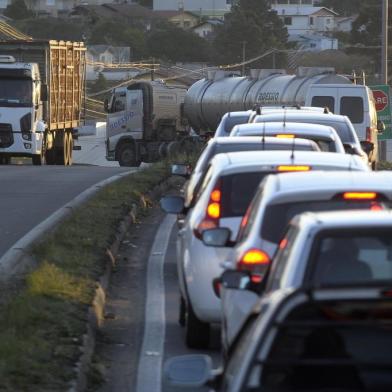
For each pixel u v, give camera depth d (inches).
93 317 1208.8
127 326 1264.8
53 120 4576.8
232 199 1104.2
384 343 458.3
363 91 3479.3
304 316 458.6
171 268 1663.4
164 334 1216.8
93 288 1331.2
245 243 890.7
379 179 869.2
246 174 1115.3
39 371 924.0
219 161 1164.5
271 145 1412.4
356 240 633.0
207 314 1075.3
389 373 441.7
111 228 1893.5
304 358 452.1
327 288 456.4
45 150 4542.3
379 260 629.9
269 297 483.5
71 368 954.1
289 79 4611.2
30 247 1589.6
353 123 3474.4
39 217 2076.8
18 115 4315.9
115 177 3006.9
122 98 5743.1
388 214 637.3
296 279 629.6
